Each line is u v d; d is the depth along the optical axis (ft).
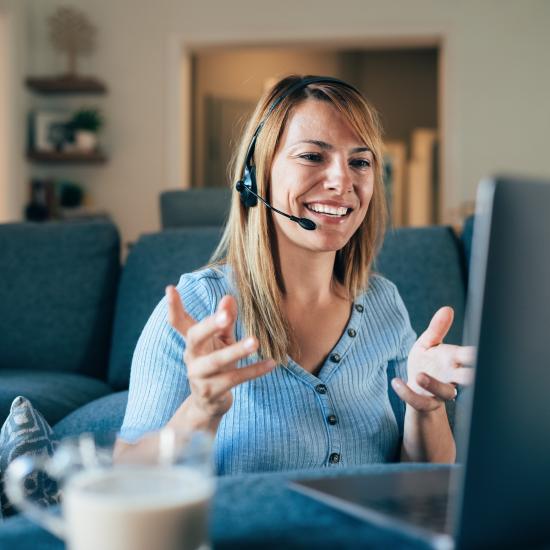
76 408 5.99
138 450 1.75
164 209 9.11
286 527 1.93
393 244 6.27
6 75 17.98
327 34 18.61
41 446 3.87
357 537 1.86
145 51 19.02
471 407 1.53
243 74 23.08
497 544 1.61
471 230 6.31
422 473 2.32
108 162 19.19
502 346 1.53
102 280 7.30
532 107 18.24
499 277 1.51
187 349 2.48
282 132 3.87
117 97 19.12
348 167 3.85
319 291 3.95
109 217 18.95
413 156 24.58
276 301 3.80
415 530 1.77
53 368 7.07
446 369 3.16
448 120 18.47
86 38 19.02
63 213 18.57
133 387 3.67
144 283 6.69
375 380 4.07
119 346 6.70
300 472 2.43
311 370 3.88
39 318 7.16
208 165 22.56
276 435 3.63
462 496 1.56
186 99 19.89
